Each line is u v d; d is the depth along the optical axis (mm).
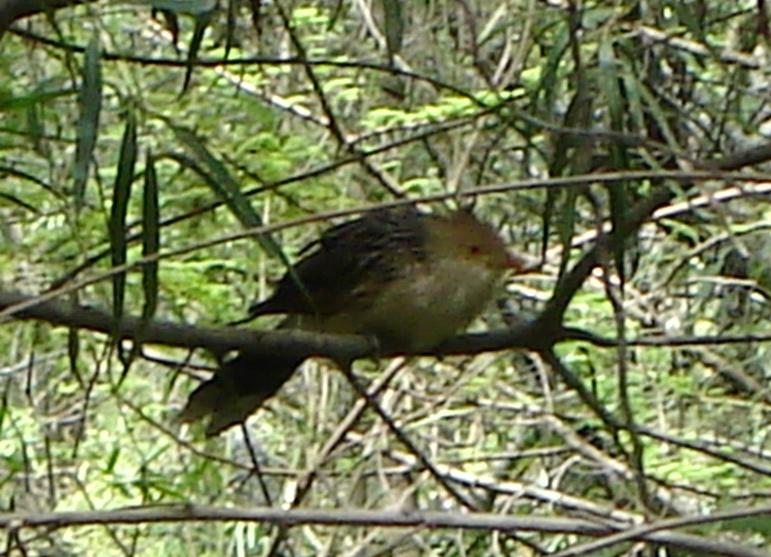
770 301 11875
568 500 10711
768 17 8109
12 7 6410
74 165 6445
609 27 7266
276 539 6457
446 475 10211
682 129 10219
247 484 12867
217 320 11492
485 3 12586
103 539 11891
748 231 11438
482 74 9656
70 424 12094
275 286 10727
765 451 12625
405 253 8336
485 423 13250
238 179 10102
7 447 10859
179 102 10477
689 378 12633
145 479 10094
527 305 12953
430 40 12844
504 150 10562
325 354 7418
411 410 12914
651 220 7465
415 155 12516
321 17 12461
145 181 6207
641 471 6488
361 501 12633
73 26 9266
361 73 13227
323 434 12711
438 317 8266
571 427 12258
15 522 5230
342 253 8438
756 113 10695
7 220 10516
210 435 7672
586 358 11156
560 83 8461
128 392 11805
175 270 10977
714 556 5691
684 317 13055
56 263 10273
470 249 8391
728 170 7105
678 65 10273
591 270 7191
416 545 10992
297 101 12695
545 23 10617
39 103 6734
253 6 7363
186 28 11805
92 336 9609
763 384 13312
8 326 10781
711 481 11484
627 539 5094
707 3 10305
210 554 12477
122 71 8969
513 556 10523
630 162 7379
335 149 12180
